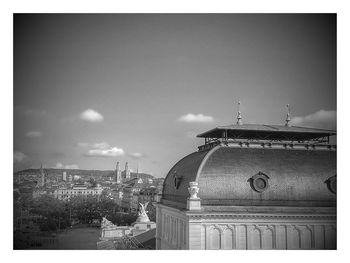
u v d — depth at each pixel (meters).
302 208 62.50
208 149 69.56
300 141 76.94
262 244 60.59
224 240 59.91
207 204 61.00
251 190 62.41
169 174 81.94
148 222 130.00
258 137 74.81
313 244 61.91
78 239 138.50
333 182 64.56
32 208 159.25
